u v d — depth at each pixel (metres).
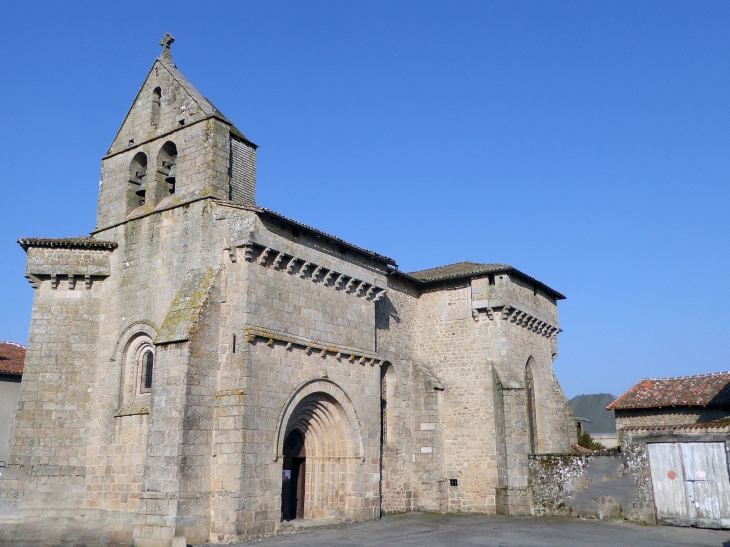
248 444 20.19
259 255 21.83
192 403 19.98
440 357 31.12
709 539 20.45
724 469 23.09
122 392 23.41
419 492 28.88
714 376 33.06
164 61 26.55
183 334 20.25
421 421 29.80
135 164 26.39
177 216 23.53
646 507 24.22
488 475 28.50
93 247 25.05
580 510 25.91
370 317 27.08
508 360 29.56
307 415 24.27
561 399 35.03
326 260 24.61
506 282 30.02
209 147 23.56
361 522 24.38
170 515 18.88
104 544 21.83
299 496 24.47
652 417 32.59
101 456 23.05
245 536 19.64
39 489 22.88
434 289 32.19
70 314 24.72
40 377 24.00
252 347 20.92
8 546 22.14
